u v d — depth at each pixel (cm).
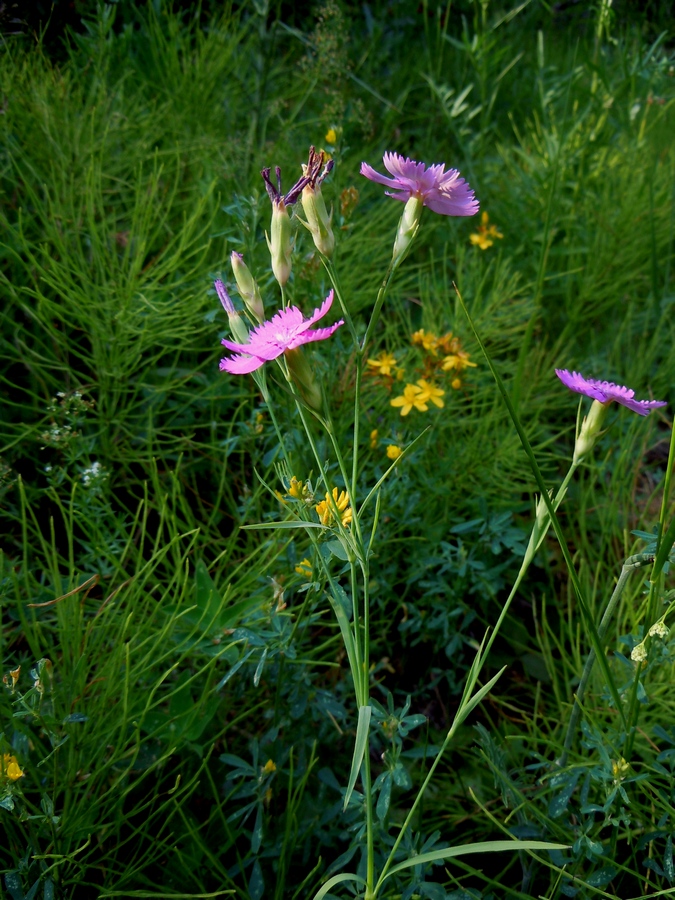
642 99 63
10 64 51
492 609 43
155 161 48
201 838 32
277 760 33
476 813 35
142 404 44
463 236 64
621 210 61
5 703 29
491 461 45
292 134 60
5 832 30
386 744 36
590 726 35
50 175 47
